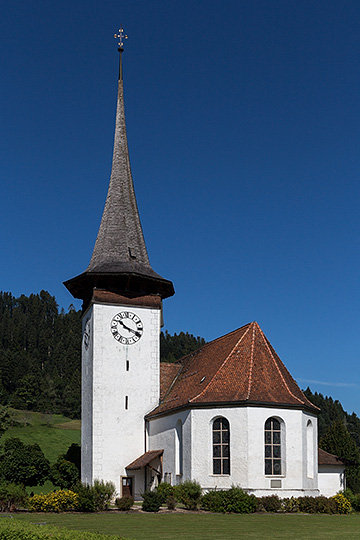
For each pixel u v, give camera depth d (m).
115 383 50.81
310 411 44.00
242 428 40.56
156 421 49.06
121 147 58.94
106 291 52.16
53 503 36.94
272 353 46.75
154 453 48.25
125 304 52.41
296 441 41.47
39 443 123.19
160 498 37.88
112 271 51.66
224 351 47.19
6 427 92.69
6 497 37.59
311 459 43.97
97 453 49.12
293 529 29.58
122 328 51.94
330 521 33.34
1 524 23.67
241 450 40.28
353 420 159.25
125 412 50.59
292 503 38.47
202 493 40.53
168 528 29.52
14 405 175.88
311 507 38.28
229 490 37.97
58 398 188.50
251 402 40.56
